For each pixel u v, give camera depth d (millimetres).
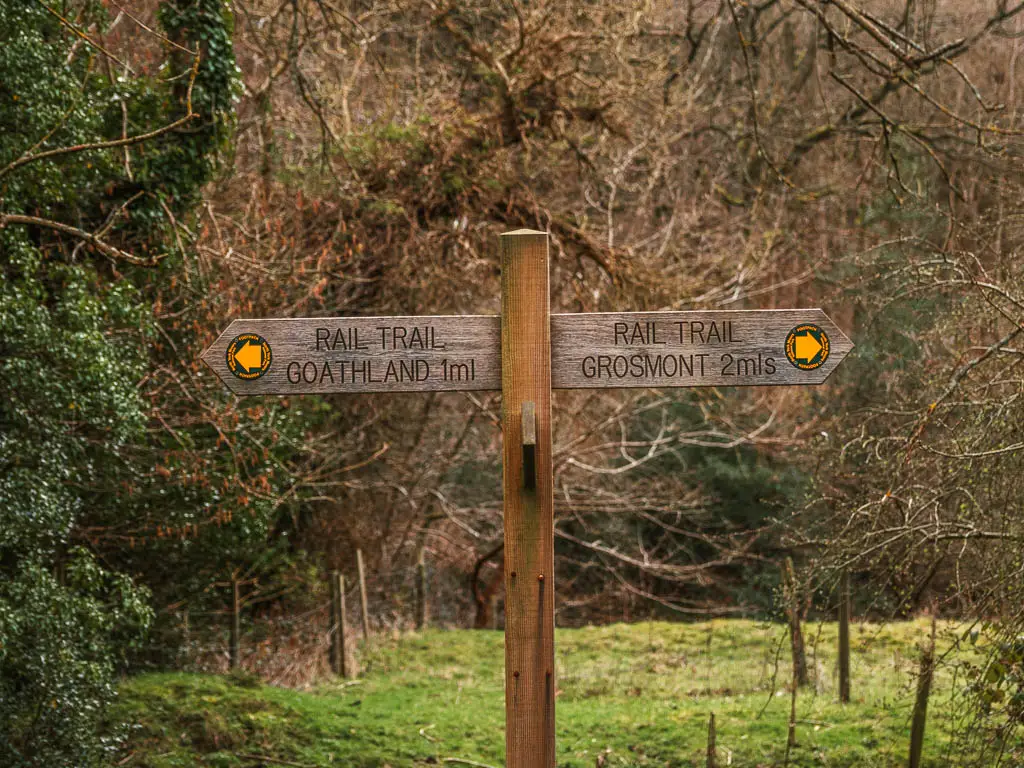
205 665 14094
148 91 11680
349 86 17812
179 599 13992
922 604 15742
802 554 23469
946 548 7500
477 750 10609
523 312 4090
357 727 11070
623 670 14141
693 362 4184
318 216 16609
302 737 10594
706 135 26234
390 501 19938
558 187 19531
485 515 22203
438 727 11297
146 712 10203
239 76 12414
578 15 17703
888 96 21922
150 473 11812
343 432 18766
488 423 20859
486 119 17344
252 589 16406
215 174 12648
